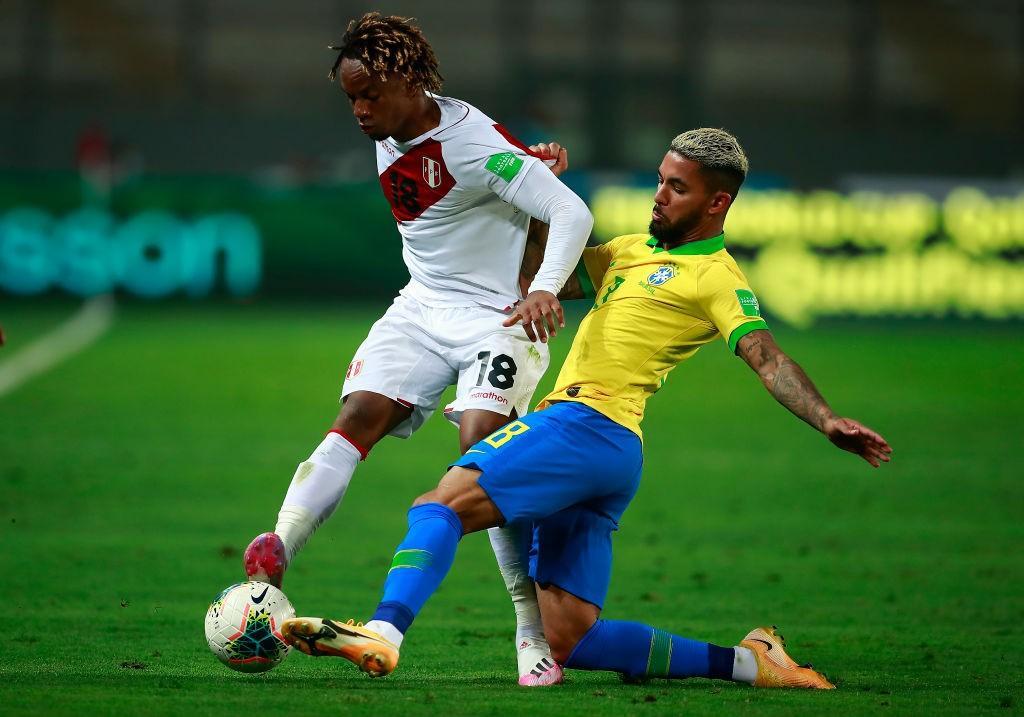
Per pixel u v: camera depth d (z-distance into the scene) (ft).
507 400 52.54
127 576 75.20
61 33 285.23
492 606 70.08
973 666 54.95
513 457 46.85
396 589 44.65
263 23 288.30
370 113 51.31
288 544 50.47
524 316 48.93
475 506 46.55
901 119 295.07
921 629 64.34
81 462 114.93
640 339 48.70
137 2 286.66
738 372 179.73
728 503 104.88
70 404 143.43
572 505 48.80
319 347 184.24
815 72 292.61
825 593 74.28
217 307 217.15
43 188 213.25
